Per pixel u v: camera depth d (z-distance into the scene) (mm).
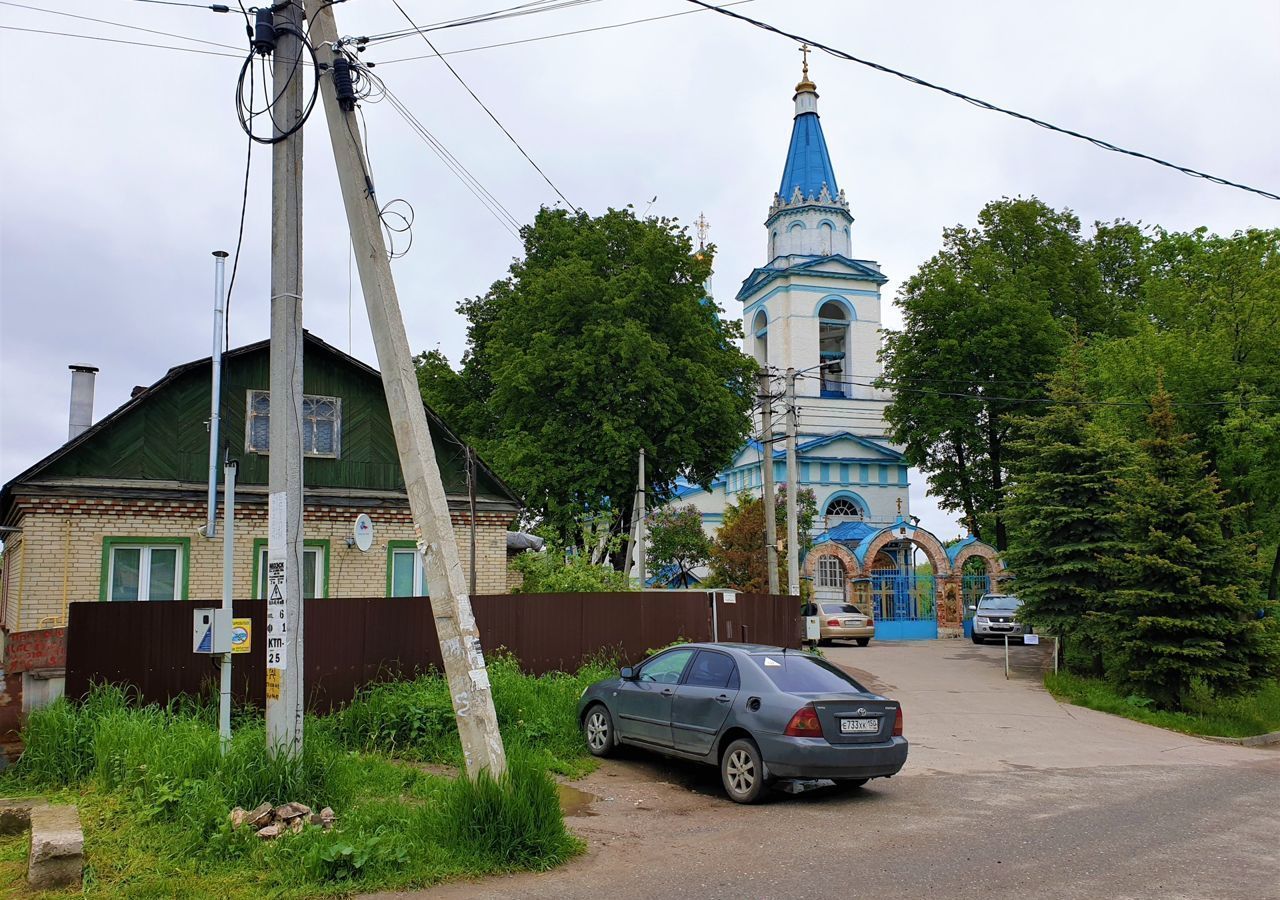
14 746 10008
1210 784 11398
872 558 36781
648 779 10844
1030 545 23156
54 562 15445
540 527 28016
